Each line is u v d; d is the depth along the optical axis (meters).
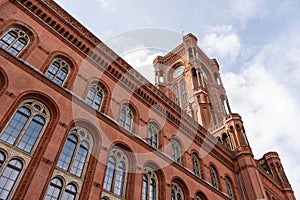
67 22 18.62
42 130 13.30
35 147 12.47
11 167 11.05
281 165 39.81
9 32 15.17
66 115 14.47
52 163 12.18
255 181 27.31
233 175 28.27
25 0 16.72
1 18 14.77
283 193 35.53
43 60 15.70
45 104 14.18
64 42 17.92
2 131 11.59
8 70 13.07
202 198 21.08
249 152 30.27
